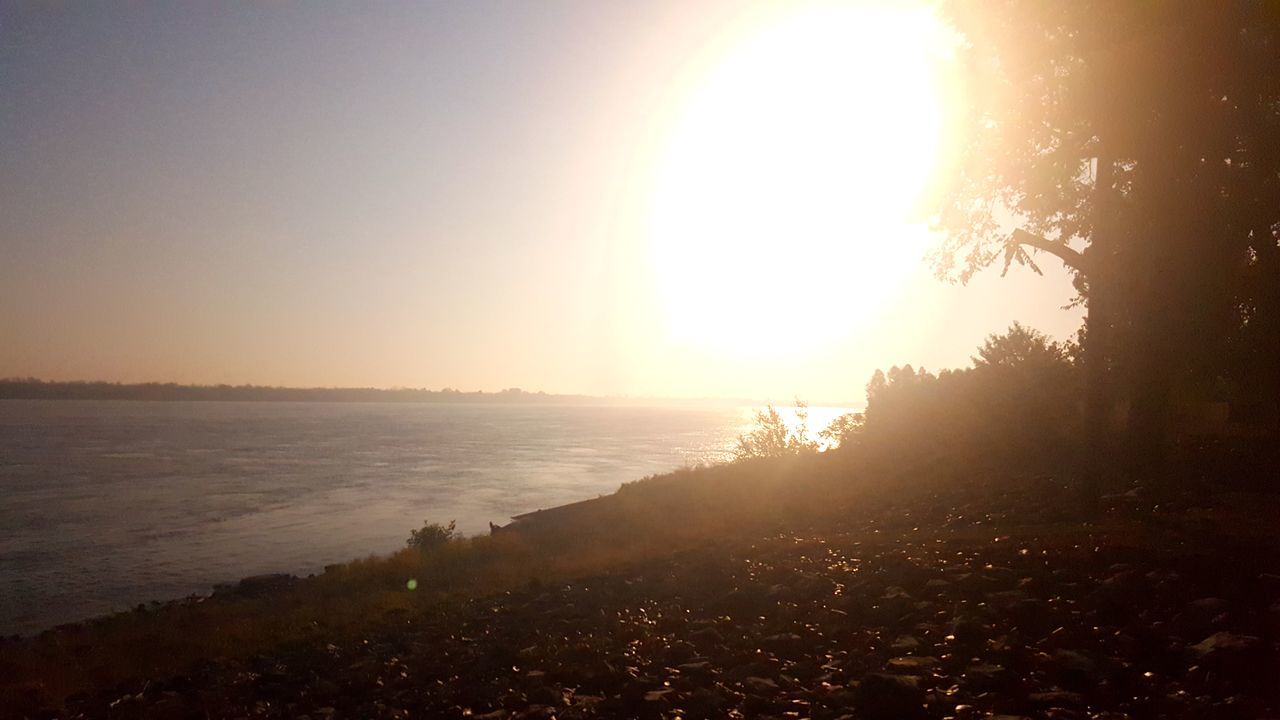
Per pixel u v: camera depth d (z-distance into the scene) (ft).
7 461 279.90
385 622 53.47
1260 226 61.36
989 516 61.72
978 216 75.00
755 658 33.45
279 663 44.32
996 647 29.86
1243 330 67.21
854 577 44.55
